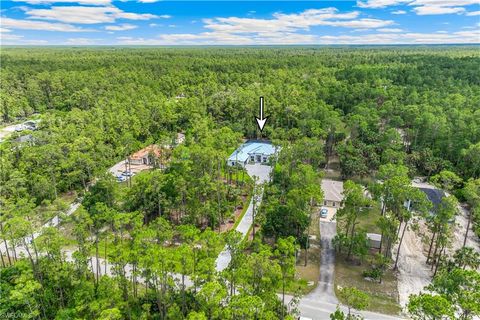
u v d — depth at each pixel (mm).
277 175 75812
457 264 49406
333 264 53562
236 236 44594
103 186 66562
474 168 76375
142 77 166625
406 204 63969
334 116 97875
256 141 108938
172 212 67750
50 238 45781
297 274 50844
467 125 89375
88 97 134625
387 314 43188
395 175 61156
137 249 42031
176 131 115875
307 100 120625
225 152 82188
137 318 40031
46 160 76062
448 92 125188
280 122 113000
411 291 47438
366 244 52938
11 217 51344
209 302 34125
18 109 136750
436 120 89812
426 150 84812
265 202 67375
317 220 66125
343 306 44469
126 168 89688
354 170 78688
